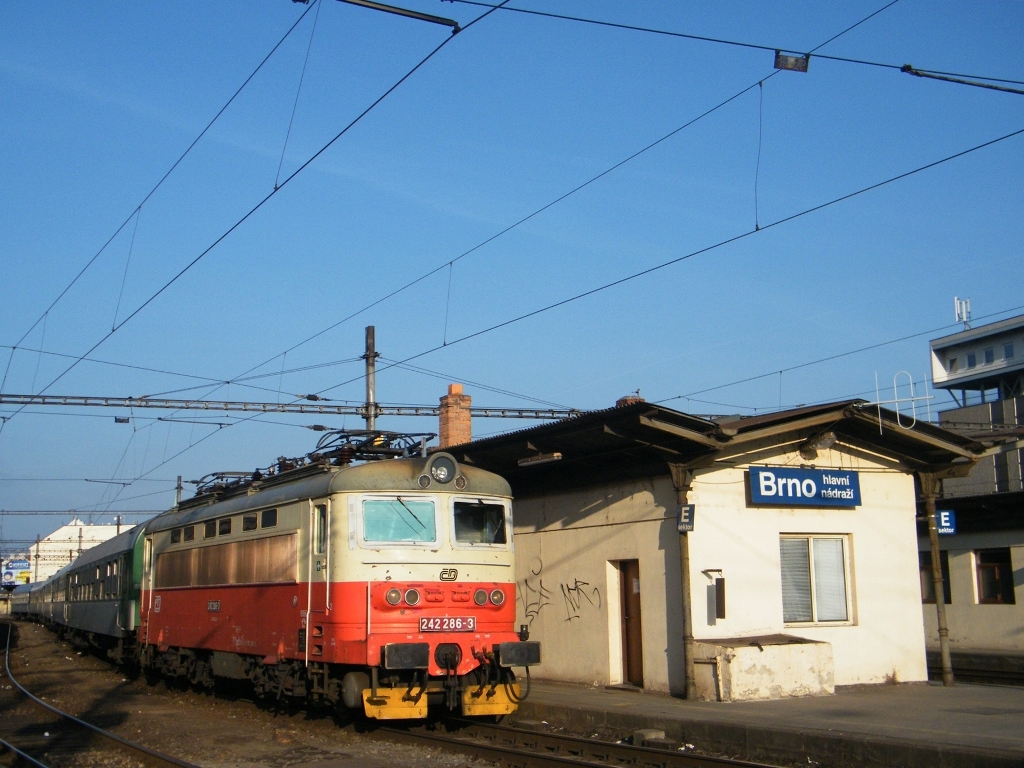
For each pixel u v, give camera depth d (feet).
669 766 36.32
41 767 38.40
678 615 52.80
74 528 312.50
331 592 44.16
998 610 81.71
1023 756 32.04
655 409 48.65
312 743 43.34
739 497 54.65
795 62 34.40
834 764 36.55
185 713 55.01
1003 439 58.75
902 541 59.41
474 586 45.62
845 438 58.54
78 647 112.98
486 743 41.01
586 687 58.44
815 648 51.85
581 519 60.95
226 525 57.52
